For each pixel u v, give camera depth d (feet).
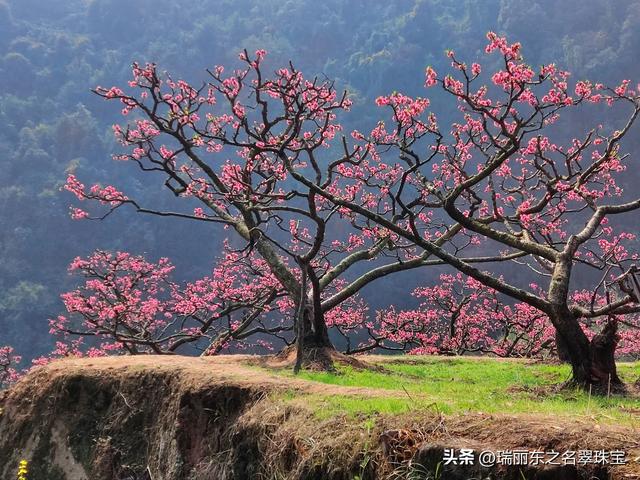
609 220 183.11
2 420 50.37
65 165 246.06
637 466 19.52
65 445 44.91
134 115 267.59
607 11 247.70
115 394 45.19
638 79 216.54
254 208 52.44
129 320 80.18
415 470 22.72
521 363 59.47
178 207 226.38
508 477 20.95
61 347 88.22
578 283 168.86
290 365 49.52
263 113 57.36
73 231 224.12
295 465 27.63
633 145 199.52
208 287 89.15
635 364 59.21
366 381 43.04
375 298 189.06
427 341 87.97
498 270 178.09
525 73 42.19
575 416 24.86
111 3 319.06
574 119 208.54
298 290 55.47
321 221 49.14
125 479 40.52
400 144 50.57
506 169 59.88
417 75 247.09
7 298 204.44
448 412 26.08
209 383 38.73
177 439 38.01
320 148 206.39
